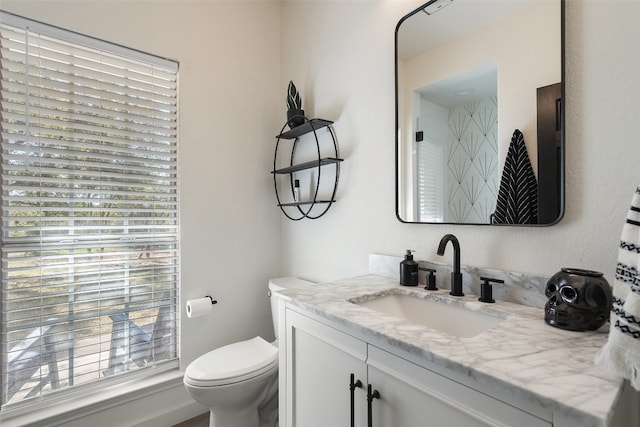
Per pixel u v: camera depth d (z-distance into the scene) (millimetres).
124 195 1628
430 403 670
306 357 1027
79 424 1441
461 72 1142
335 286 1216
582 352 632
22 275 1384
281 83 2164
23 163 1396
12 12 1343
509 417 548
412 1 1331
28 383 1390
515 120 993
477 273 1073
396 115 1362
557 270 920
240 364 1403
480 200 1083
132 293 1649
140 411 1595
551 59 918
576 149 882
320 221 1803
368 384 808
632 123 793
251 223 2023
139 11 1645
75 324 1500
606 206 832
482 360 599
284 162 2119
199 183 1822
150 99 1710
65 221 1487
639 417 680
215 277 1875
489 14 1066
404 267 1210
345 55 1650
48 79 1444
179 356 1754
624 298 576
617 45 817
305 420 1032
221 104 1913
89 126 1538
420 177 1278
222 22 1927
